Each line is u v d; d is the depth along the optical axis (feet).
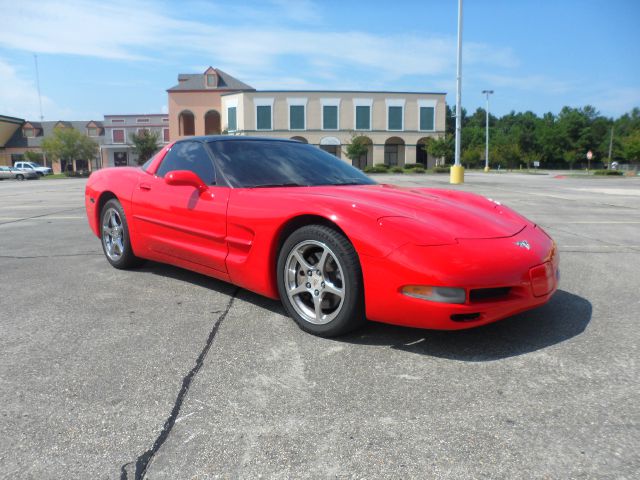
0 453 5.29
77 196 47.52
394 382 6.87
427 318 7.43
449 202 9.47
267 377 7.06
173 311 10.08
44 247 17.63
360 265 8.00
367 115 153.17
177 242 11.46
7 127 194.80
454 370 7.23
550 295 8.30
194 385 6.83
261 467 5.03
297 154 11.99
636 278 12.82
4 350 8.09
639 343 8.23
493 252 7.70
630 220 25.72
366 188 10.16
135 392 6.64
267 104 151.23
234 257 9.98
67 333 8.85
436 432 5.63
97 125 200.64
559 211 30.42
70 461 5.15
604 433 5.57
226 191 10.27
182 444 5.44
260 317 9.66
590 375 7.03
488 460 5.11
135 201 12.64
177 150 12.41
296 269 8.98
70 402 6.38
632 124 279.49
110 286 12.10
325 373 7.17
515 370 7.21
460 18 69.62
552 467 4.98
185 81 172.14
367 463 5.08
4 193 54.85
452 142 154.40
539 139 250.98
